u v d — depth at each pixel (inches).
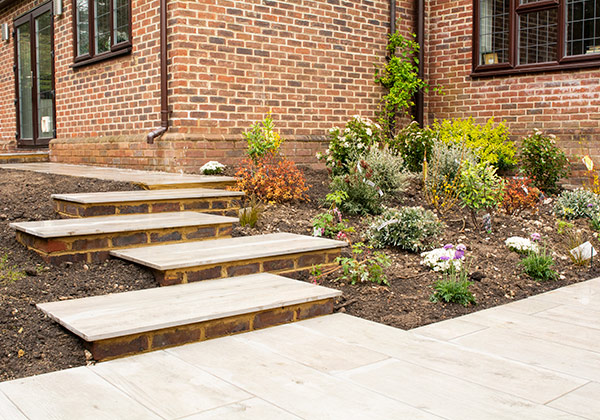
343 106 358.3
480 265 198.8
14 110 505.4
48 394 100.9
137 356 119.8
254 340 130.3
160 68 302.5
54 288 150.6
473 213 249.6
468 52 379.6
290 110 334.6
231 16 307.7
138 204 213.9
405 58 381.4
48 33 437.1
